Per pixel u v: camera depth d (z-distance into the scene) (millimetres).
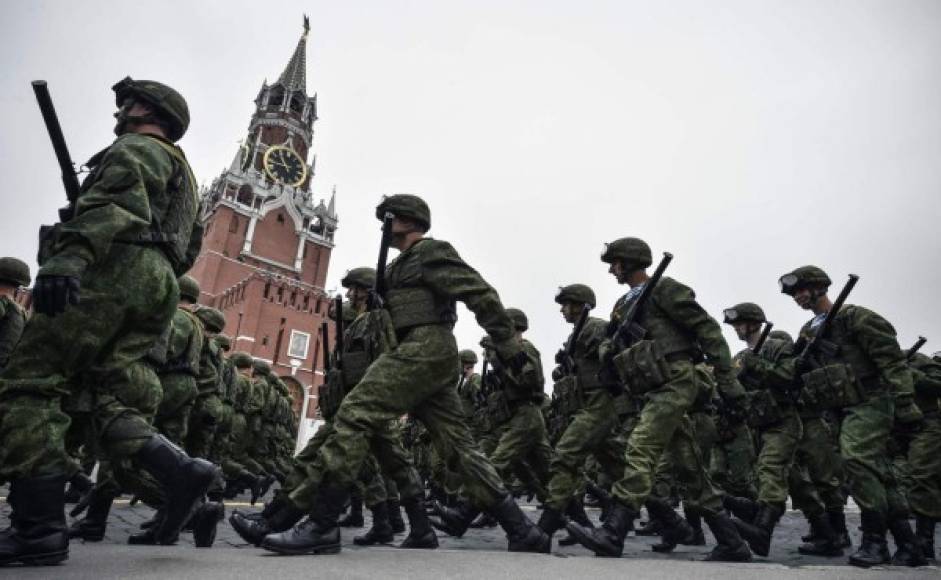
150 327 2766
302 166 68312
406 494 4555
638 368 4316
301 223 64250
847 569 3059
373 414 3246
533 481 6340
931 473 5152
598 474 10547
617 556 3877
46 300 2102
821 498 6133
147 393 3854
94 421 2611
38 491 2244
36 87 2676
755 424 5648
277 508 4449
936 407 6312
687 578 2486
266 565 2295
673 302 4406
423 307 3547
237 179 61531
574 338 5832
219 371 7430
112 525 5543
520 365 3549
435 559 2770
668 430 4199
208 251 56906
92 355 2438
